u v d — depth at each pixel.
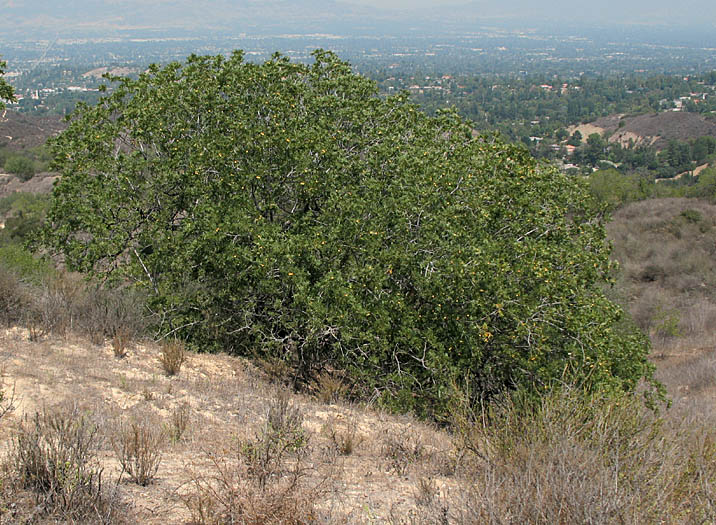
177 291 10.47
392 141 10.01
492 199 9.36
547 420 4.79
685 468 4.19
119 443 5.07
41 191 47.28
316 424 7.17
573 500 3.61
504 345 8.57
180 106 10.43
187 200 10.48
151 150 10.77
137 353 8.64
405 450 6.24
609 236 27.12
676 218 28.53
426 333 8.86
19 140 70.19
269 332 10.38
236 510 3.79
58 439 4.54
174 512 3.90
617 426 4.62
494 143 10.43
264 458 4.89
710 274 22.09
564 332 8.84
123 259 10.87
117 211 10.29
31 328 8.33
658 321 18.53
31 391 6.02
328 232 9.22
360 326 8.86
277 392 8.05
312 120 10.49
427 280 8.54
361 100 11.17
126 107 10.69
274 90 10.52
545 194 9.86
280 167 9.88
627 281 21.75
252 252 9.18
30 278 10.12
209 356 9.82
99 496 3.71
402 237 9.14
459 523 3.74
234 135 9.70
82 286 10.29
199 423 6.20
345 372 10.14
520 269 8.47
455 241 8.78
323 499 4.52
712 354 15.55
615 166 83.88
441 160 9.70
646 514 3.63
